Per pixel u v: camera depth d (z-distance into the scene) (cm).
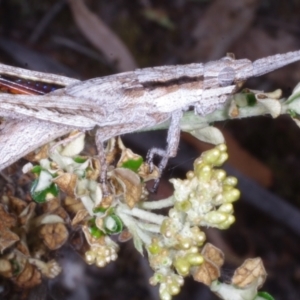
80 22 26
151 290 23
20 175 16
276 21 30
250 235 26
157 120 16
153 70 16
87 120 16
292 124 27
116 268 24
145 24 30
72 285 23
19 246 15
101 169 14
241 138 27
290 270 26
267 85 28
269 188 26
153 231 14
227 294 14
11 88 16
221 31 29
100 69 28
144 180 14
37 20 29
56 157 14
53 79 16
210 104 15
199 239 13
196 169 14
